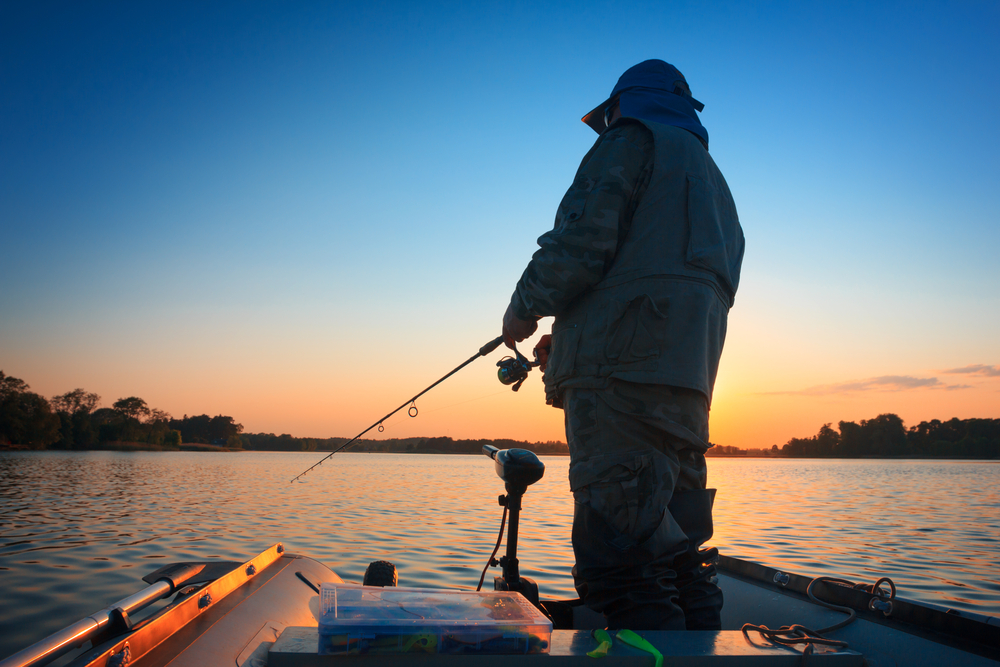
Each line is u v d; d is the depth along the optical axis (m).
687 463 1.48
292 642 0.93
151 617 1.12
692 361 1.37
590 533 1.37
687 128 1.64
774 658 0.98
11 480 22.06
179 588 1.40
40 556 7.19
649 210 1.45
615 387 1.37
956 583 6.43
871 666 0.99
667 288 1.39
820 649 1.02
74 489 18.23
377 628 0.90
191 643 1.08
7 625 4.45
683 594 1.49
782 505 16.59
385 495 17.72
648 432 1.35
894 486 26.69
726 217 1.61
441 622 0.92
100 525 10.02
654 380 1.34
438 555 7.54
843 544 9.07
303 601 1.71
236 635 1.20
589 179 1.46
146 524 10.20
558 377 1.48
